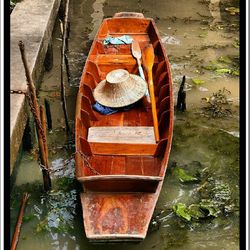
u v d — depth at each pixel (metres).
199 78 8.12
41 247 5.04
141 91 6.35
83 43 9.48
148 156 5.51
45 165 5.40
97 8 11.14
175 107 7.28
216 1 11.47
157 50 7.64
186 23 10.28
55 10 9.27
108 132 5.91
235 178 5.95
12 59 6.63
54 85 7.92
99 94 6.38
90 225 4.45
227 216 5.39
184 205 5.46
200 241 5.10
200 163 6.20
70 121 6.96
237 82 8.04
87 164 5.05
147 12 10.86
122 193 4.77
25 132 6.06
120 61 7.44
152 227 5.22
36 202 5.55
